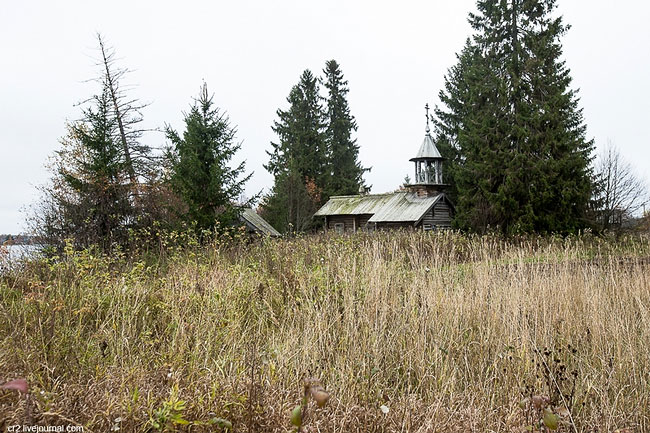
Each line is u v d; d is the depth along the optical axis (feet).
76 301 19.48
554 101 76.43
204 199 48.73
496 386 15.47
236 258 31.22
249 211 87.97
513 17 87.10
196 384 12.53
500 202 77.61
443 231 53.01
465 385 15.52
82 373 13.65
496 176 80.79
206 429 10.81
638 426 13.55
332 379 14.64
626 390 15.62
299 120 146.00
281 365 14.42
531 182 76.64
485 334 18.61
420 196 92.38
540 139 77.10
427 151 92.27
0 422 9.66
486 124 83.30
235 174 51.13
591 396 14.93
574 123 88.99
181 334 16.80
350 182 144.05
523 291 20.21
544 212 76.54
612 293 22.00
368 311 18.83
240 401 11.71
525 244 48.32
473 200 84.07
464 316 19.52
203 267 25.17
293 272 25.07
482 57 96.58
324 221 109.40
